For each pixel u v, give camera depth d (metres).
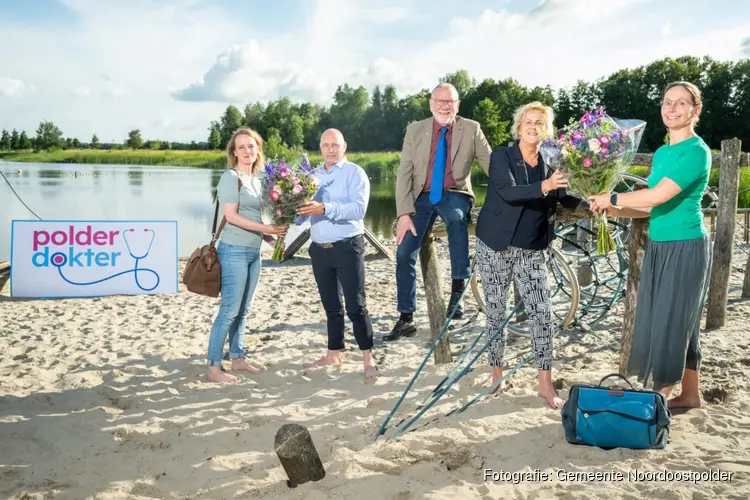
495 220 4.08
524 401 4.16
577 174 3.64
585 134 3.62
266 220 4.91
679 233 3.61
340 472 3.27
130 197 29.97
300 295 8.45
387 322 6.84
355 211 4.64
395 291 8.54
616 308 6.94
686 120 3.53
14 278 8.48
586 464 3.26
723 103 89.25
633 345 3.89
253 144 4.85
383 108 138.25
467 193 5.62
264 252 12.84
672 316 3.65
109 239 8.69
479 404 4.17
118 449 3.71
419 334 6.25
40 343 6.12
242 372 5.14
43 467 3.46
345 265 4.75
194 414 4.23
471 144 5.48
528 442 3.54
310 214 4.60
